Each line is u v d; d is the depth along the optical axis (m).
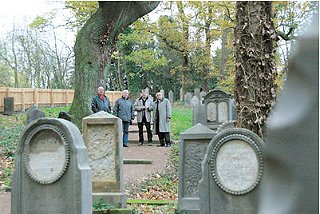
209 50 36.22
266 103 9.07
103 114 10.19
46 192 7.36
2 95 32.16
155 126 20.44
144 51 39.59
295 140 0.88
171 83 60.81
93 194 9.76
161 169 15.69
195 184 9.90
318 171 0.85
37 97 37.50
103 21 21.66
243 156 7.41
